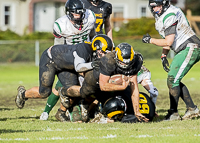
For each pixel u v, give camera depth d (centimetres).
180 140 1427
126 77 1684
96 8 2283
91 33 2144
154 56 7525
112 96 1911
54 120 2044
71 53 1877
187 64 1920
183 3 10556
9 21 9400
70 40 2041
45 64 1959
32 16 9356
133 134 1540
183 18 1928
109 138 1471
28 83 4369
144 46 7525
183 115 2112
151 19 8088
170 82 1936
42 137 1507
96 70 1738
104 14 2294
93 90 1817
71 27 2008
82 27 2019
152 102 1920
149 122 1853
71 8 1962
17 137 1512
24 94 2069
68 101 1930
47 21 9394
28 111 2392
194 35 1947
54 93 2041
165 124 1783
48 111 2072
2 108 2550
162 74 5531
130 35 7906
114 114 1833
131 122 1830
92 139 1455
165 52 2047
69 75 1958
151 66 6706
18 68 6819
